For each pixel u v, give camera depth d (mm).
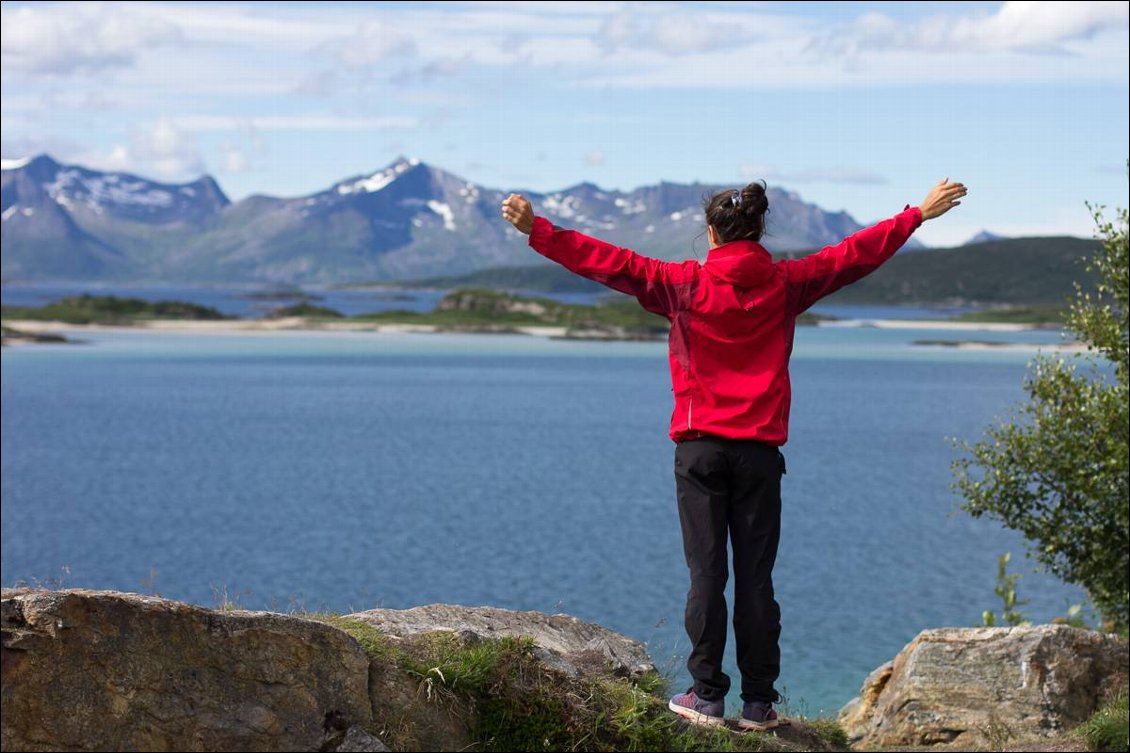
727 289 5301
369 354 186500
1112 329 12883
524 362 173750
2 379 129625
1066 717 8977
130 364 156625
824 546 41312
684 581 34000
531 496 54688
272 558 38375
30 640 4156
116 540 42219
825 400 117750
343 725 4605
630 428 90438
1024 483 13453
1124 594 13227
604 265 5352
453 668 5035
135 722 4238
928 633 9812
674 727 5500
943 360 194500
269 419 93062
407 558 38250
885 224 5480
